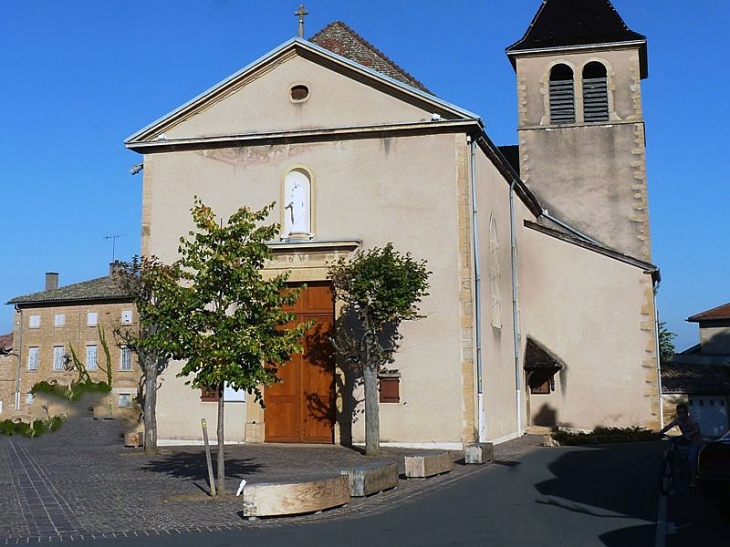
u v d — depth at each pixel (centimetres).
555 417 2727
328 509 1179
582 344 2747
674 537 946
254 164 2197
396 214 2078
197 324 1317
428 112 2084
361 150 2127
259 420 2119
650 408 2669
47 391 3797
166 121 2250
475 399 1980
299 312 2131
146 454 1958
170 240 2219
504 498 1263
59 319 4381
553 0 3350
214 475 1552
